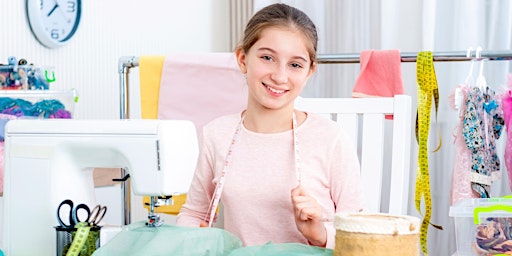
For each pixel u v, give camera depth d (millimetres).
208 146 1425
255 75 1239
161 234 970
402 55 1831
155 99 1966
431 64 1788
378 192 1638
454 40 2885
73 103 1948
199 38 3346
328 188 1349
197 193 1434
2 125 1622
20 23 2354
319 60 1898
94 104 2723
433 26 2865
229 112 1926
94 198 1172
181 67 1942
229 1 3385
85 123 1099
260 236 1326
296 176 1319
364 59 1857
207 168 1427
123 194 1978
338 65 3139
